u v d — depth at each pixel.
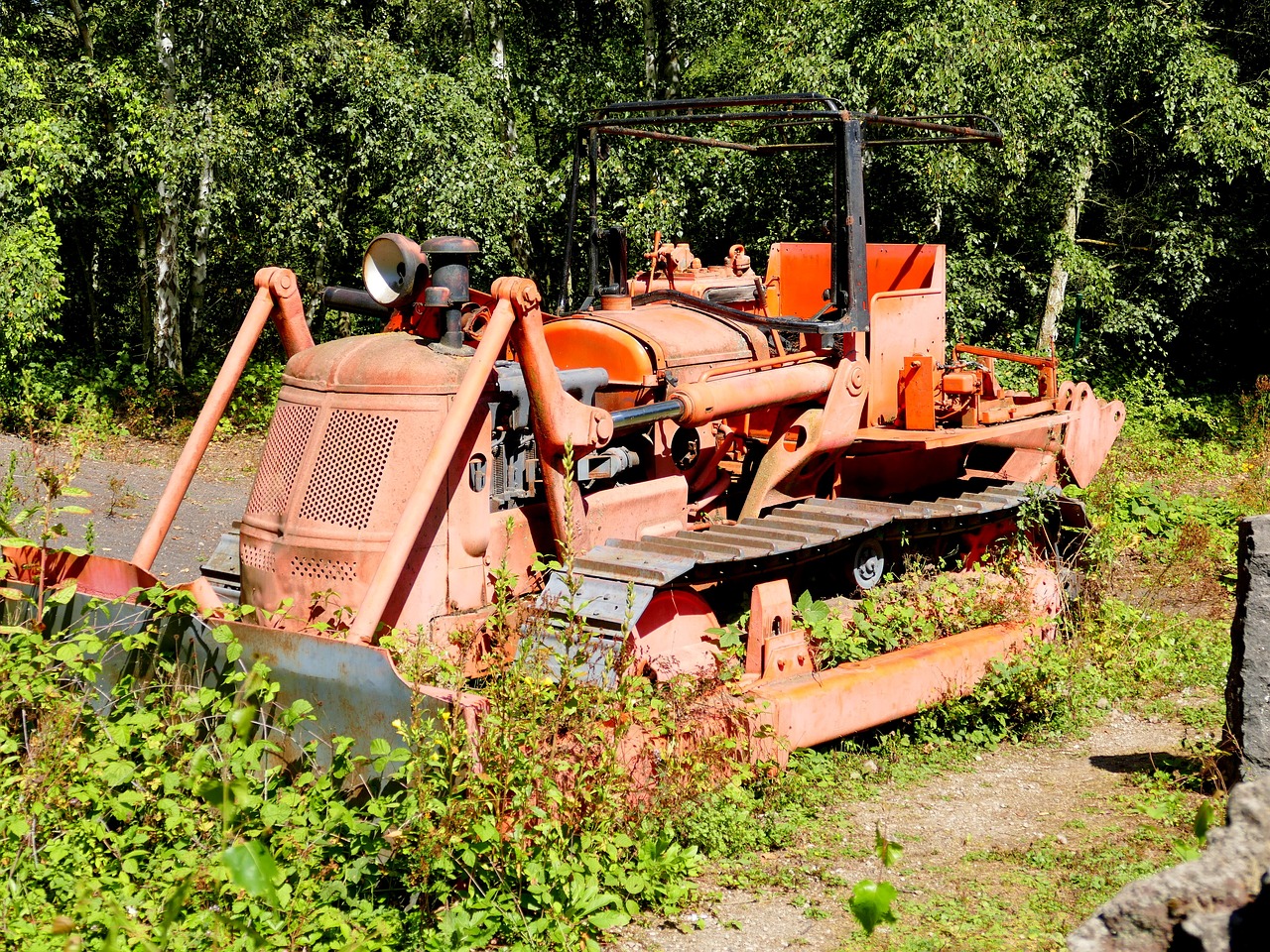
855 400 6.68
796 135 14.23
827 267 8.27
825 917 4.22
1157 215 18.09
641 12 17.88
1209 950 2.70
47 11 18.31
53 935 3.47
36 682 4.52
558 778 4.27
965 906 4.27
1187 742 5.73
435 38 17.47
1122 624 7.82
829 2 14.50
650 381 5.82
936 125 7.20
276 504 4.93
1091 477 8.64
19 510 10.09
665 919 4.21
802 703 5.39
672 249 7.21
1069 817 5.13
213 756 4.34
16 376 15.11
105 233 22.78
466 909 3.91
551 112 18.73
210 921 3.65
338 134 16.03
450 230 14.89
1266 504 11.45
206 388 17.22
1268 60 18.97
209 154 15.30
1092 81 16.20
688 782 4.73
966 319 15.73
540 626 4.75
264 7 15.36
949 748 6.09
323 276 20.59
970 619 6.70
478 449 5.00
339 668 4.23
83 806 4.20
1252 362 21.67
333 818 3.94
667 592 5.28
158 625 4.65
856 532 6.05
